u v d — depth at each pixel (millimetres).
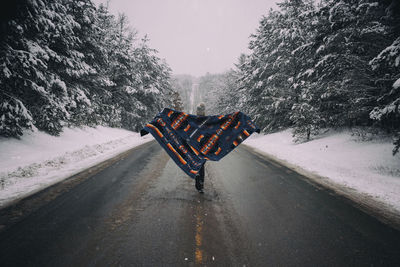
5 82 8305
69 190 4324
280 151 11414
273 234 2779
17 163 6742
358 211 3604
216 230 2826
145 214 3246
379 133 10516
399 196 4383
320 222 3164
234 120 4004
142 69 28484
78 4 12047
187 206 3594
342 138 11703
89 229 2764
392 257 2350
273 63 20594
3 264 2057
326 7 11016
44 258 2162
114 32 21906
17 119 8227
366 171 6801
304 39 17578
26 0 7090
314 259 2279
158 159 8188
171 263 2123
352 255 2369
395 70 7781
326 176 6105
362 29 10055
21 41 8016
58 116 11078
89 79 16219
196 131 3891
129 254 2254
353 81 10906
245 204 3793
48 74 10305
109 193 4180
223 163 7883
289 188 4859
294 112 14781
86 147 10312
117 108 23109
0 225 2840
